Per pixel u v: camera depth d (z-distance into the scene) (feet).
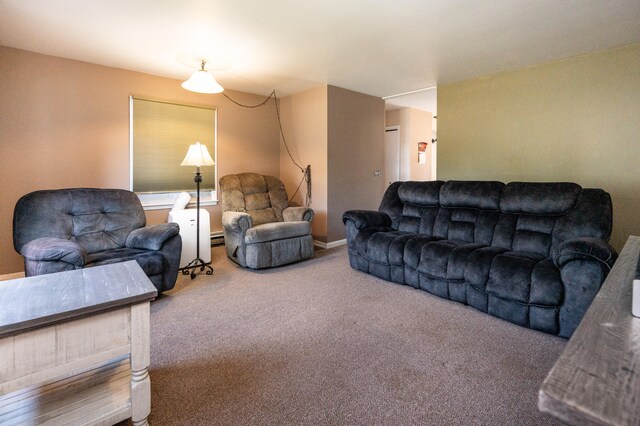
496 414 4.78
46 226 8.58
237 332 7.25
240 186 13.65
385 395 5.20
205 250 12.45
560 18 8.54
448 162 14.70
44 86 10.93
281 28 9.05
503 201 9.74
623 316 2.16
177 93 13.83
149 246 9.07
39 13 8.21
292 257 12.37
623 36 9.69
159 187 13.48
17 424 3.84
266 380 5.57
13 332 3.56
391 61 11.72
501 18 8.53
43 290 4.52
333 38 9.73
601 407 1.30
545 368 5.92
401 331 7.30
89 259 8.16
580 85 11.23
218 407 4.92
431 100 18.03
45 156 11.03
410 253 9.75
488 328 7.45
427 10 8.10
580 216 8.21
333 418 4.71
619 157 10.63
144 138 13.03
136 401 4.27
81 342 3.98
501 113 13.05
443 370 5.86
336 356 6.31
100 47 10.37
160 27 8.98
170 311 8.36
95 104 11.90
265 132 16.78
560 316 6.96
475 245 9.30
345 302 8.95
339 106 15.23
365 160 16.63
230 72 12.94
